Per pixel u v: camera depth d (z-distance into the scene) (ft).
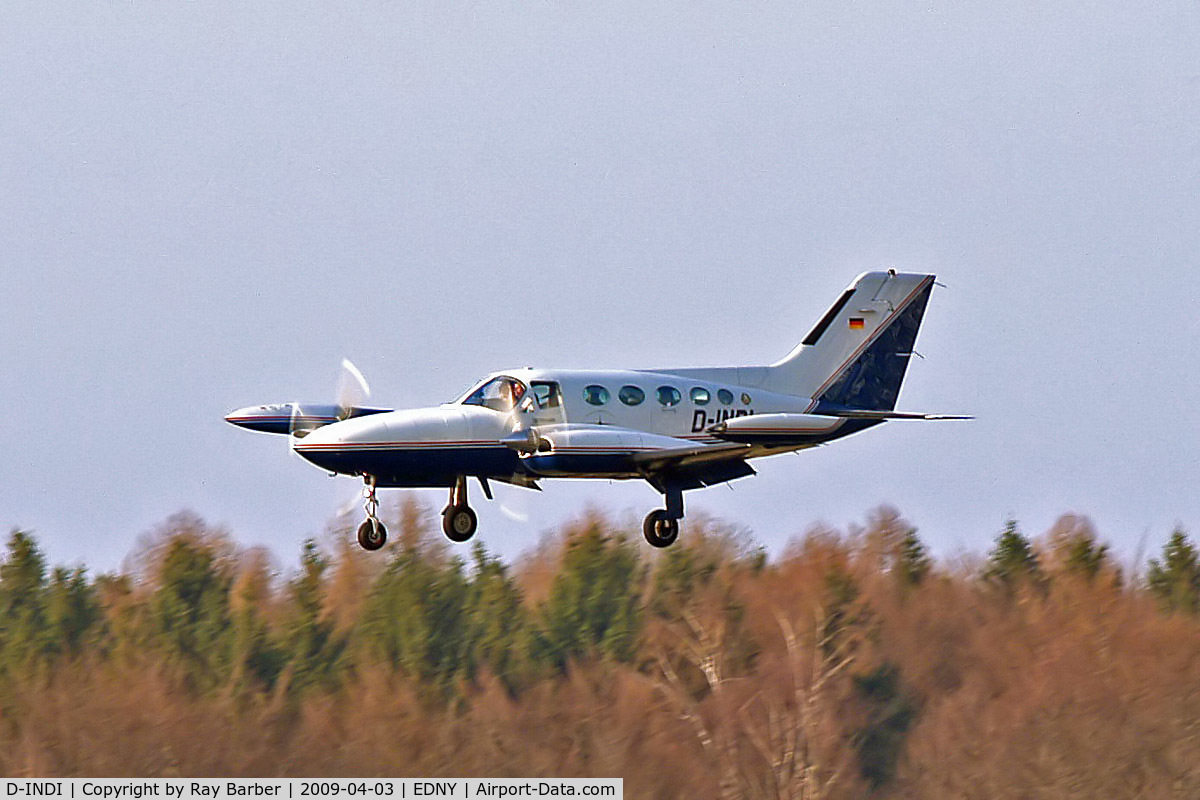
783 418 292.81
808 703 265.13
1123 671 287.69
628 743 257.34
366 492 294.87
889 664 300.20
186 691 270.05
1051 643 306.96
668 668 278.87
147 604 292.20
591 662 287.28
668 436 298.35
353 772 249.34
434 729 257.75
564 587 303.07
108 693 260.42
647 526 307.37
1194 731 266.16
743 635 297.94
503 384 294.05
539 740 258.57
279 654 279.90
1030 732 269.85
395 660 280.51
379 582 296.92
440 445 286.05
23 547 303.27
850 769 265.34
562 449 279.90
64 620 289.12
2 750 244.42
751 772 256.93
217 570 299.38
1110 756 262.06
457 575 298.97
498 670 284.41
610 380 297.53
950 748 271.08
